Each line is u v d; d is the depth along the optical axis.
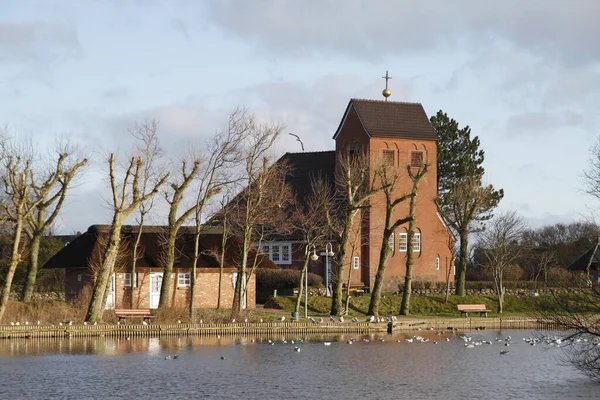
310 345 61.16
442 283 100.81
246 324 67.62
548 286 55.12
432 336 70.38
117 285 77.06
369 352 57.28
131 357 52.38
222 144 69.75
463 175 124.38
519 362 53.06
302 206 103.56
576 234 147.38
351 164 96.50
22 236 82.06
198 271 79.88
